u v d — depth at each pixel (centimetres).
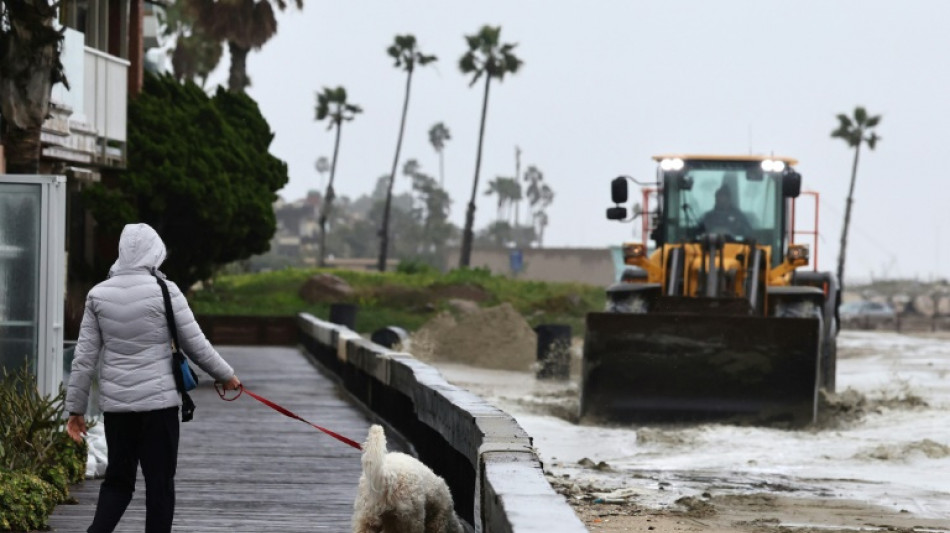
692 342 4894
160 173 8306
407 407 3412
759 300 5362
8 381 2712
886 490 3312
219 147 8875
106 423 1853
